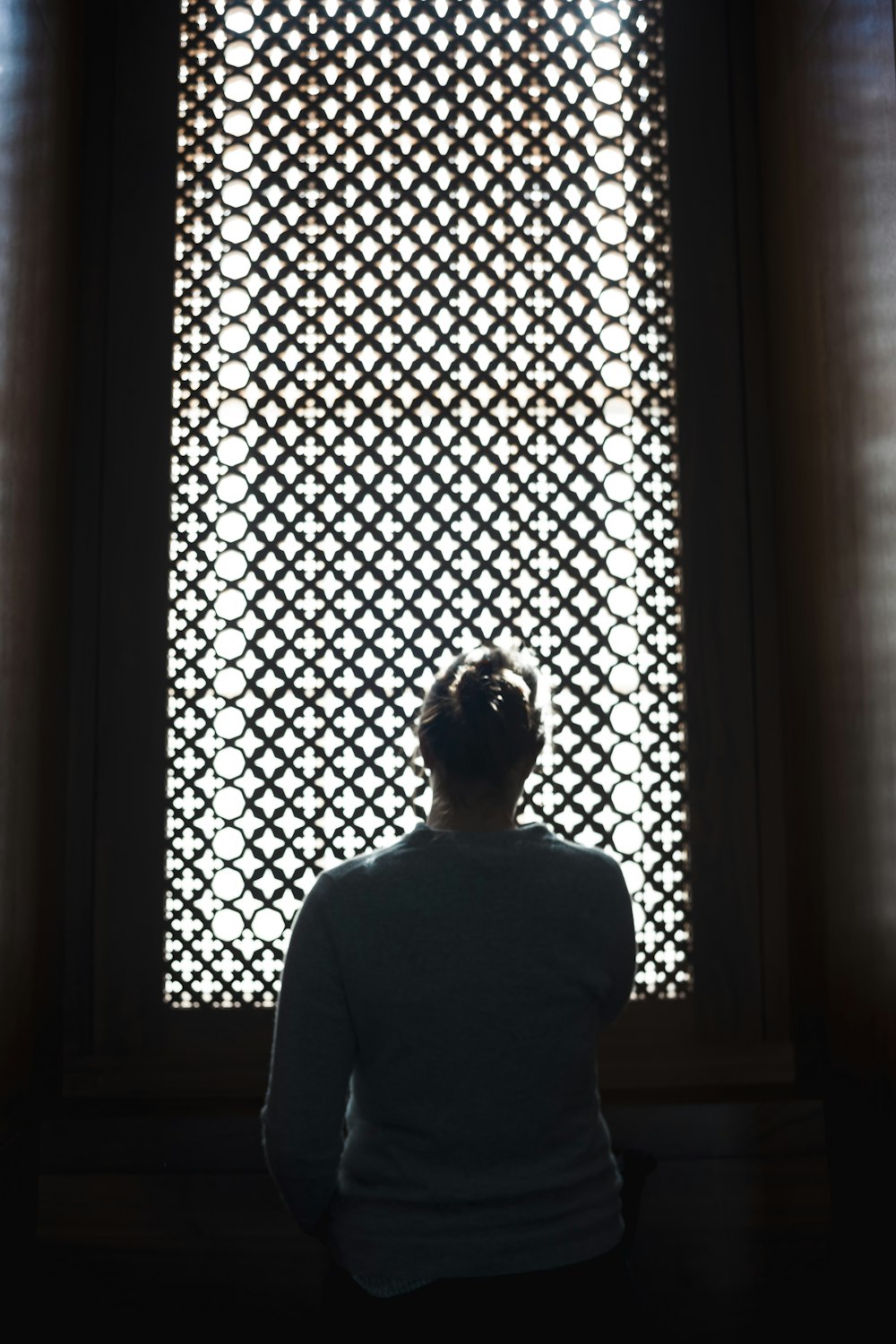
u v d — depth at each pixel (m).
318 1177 1.09
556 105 2.21
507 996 1.06
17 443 1.70
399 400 2.11
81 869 1.97
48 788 1.87
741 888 2.03
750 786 2.05
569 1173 1.06
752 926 2.02
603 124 2.20
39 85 1.82
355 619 2.06
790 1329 1.80
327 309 2.12
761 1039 1.99
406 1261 1.02
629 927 1.17
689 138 2.18
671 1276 1.81
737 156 2.19
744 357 2.14
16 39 1.69
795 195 1.97
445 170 2.17
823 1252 1.83
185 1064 1.95
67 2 1.99
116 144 2.13
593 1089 1.14
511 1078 1.05
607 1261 1.08
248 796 2.02
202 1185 1.82
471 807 1.17
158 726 2.00
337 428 2.10
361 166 2.15
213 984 1.99
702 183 2.17
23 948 1.73
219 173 2.17
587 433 2.11
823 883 1.87
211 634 2.05
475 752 1.16
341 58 2.19
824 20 1.82
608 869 1.16
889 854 1.61
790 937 2.02
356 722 2.04
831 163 1.80
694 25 2.21
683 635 2.07
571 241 2.14
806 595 1.93
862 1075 1.71
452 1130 1.04
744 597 2.08
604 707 2.06
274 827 2.01
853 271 1.71
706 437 2.11
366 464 2.10
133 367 2.08
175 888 2.00
